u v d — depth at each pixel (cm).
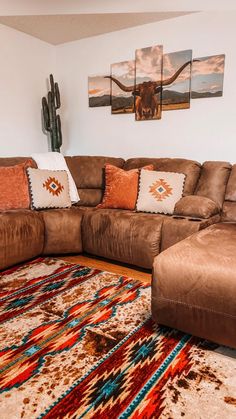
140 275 228
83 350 138
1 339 147
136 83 330
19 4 287
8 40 325
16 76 338
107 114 356
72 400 110
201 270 135
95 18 304
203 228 214
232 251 147
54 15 297
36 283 212
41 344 143
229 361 132
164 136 323
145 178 269
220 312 132
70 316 168
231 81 281
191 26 292
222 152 295
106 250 251
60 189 283
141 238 229
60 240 263
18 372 124
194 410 105
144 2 282
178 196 255
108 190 286
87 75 362
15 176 270
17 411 105
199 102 298
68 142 391
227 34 277
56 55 380
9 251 230
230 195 253
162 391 114
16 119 345
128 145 348
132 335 150
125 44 331
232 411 105
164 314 148
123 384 117
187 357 134
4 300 187
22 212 248
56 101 353
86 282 214
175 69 305
